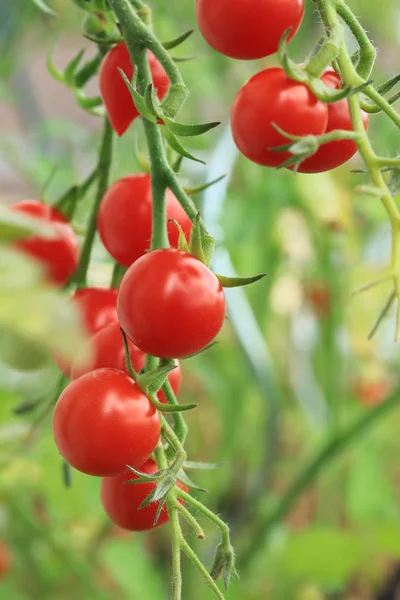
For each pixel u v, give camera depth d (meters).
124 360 0.40
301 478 0.80
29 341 0.31
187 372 1.03
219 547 0.38
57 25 0.85
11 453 0.69
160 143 0.39
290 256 0.96
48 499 0.85
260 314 0.97
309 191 0.74
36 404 0.44
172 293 0.37
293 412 1.12
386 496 1.03
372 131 0.77
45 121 0.99
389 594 1.14
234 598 0.81
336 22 0.39
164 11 0.83
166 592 0.95
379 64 1.05
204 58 0.90
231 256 0.94
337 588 1.00
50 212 0.45
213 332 0.37
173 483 0.37
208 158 0.82
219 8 0.39
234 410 0.97
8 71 0.88
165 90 0.42
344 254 0.94
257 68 0.91
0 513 0.79
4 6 0.84
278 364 1.10
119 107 0.42
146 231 0.42
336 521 1.15
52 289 0.31
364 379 1.04
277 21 0.39
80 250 0.45
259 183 0.87
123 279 0.38
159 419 0.38
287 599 0.96
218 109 1.04
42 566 0.85
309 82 0.38
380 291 0.97
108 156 0.44
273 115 0.38
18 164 0.90
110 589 0.96
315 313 1.00
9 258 0.31
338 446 0.79
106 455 0.38
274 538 0.91
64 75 0.44
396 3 1.00
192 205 0.39
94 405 0.38
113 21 0.42
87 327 0.42
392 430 1.05
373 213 0.80
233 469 1.06
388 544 0.86
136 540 0.92
